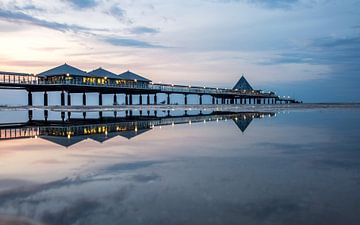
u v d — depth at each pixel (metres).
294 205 5.75
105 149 12.54
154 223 5.06
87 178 7.94
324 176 7.78
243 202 5.94
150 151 11.91
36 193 6.74
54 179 7.90
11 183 7.56
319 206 5.69
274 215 5.32
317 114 37.34
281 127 21.12
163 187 7.01
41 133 18.98
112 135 17.50
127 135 17.44
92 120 30.69
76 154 11.45
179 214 5.41
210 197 6.24
